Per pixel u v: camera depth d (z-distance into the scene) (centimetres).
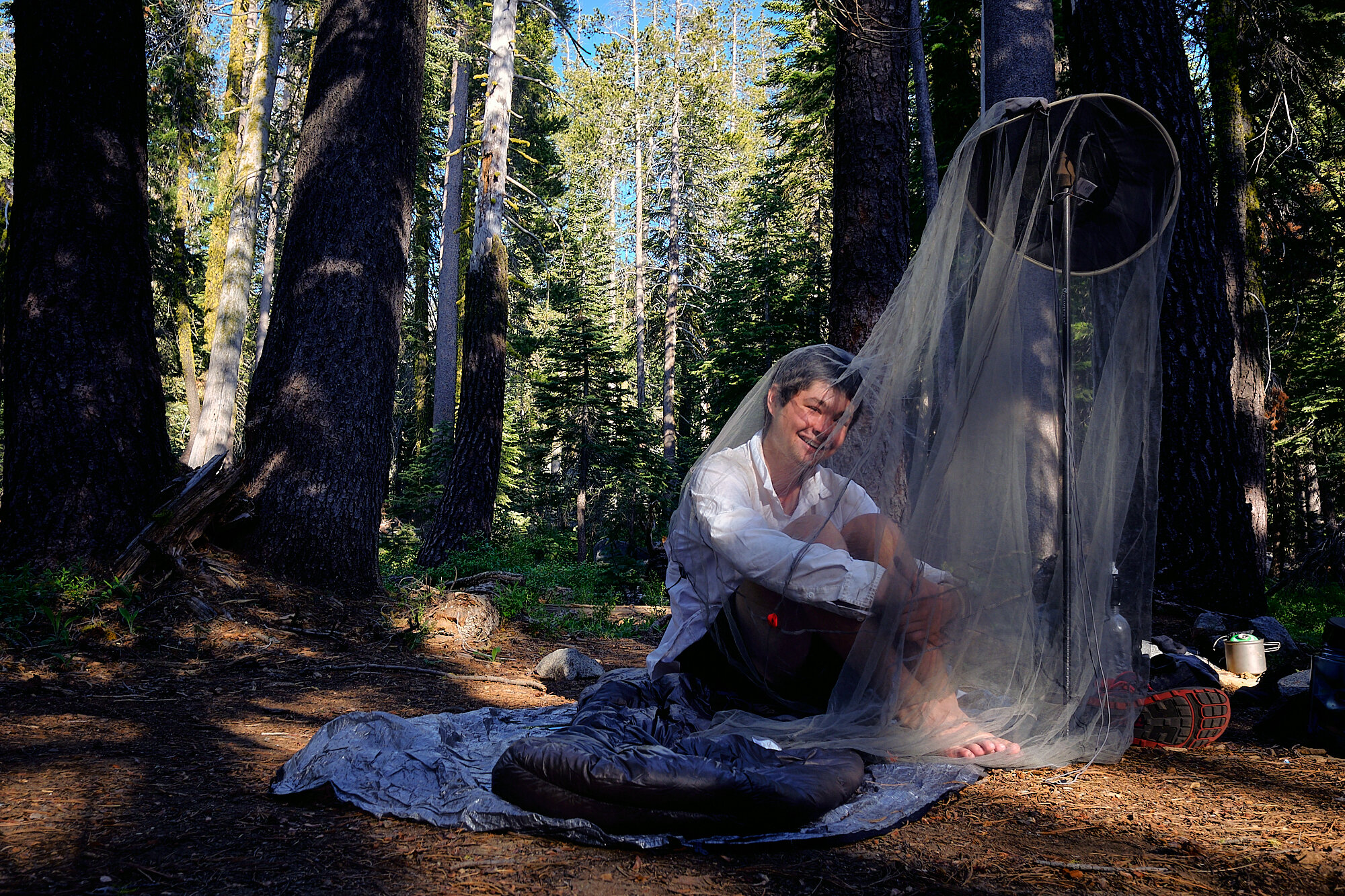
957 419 264
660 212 3769
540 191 2422
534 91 2195
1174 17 663
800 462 267
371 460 610
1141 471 285
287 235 613
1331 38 1061
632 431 2305
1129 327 281
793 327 1806
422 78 654
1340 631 294
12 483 516
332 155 607
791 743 253
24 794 221
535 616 709
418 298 2759
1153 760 278
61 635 444
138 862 177
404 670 476
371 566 612
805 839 196
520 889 169
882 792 227
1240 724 344
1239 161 1073
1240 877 181
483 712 298
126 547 520
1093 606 278
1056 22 1248
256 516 577
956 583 261
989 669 275
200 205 2059
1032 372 272
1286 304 1337
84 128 531
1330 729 288
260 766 266
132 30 557
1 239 848
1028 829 212
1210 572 616
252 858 182
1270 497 2016
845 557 254
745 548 258
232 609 519
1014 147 270
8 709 333
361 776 226
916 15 1074
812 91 1695
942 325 268
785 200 2323
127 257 547
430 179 2512
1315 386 1709
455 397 2164
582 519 2275
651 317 3909
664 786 192
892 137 644
